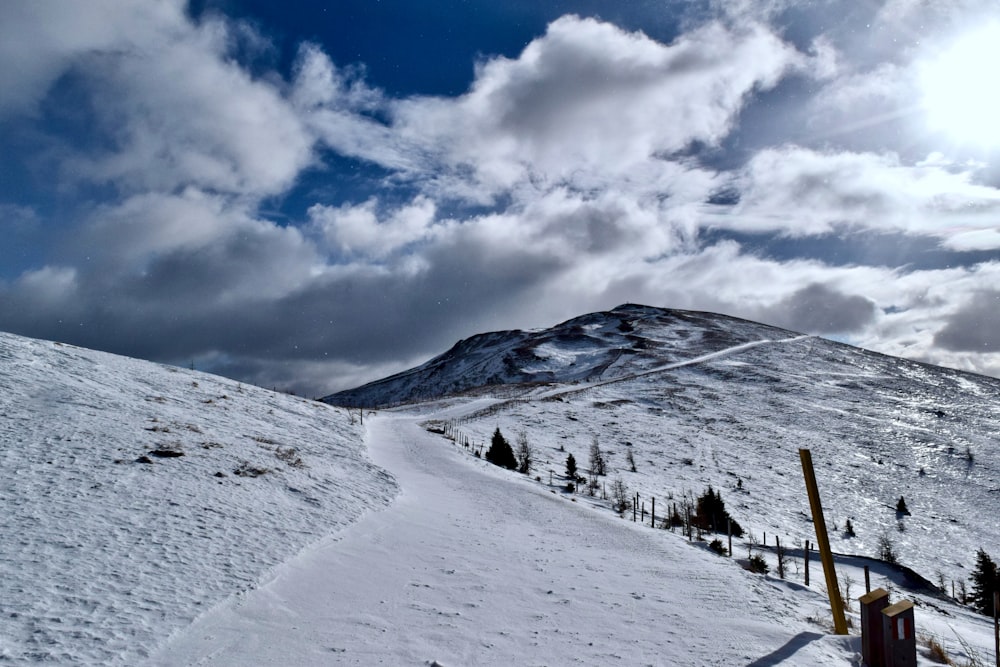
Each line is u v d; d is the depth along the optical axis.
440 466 31.11
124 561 10.09
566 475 51.25
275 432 26.81
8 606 7.95
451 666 7.75
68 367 26.84
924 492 72.88
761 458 76.81
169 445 18.31
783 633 9.45
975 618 26.36
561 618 9.98
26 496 12.30
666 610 10.67
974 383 134.62
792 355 155.50
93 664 6.91
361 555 12.84
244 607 9.22
